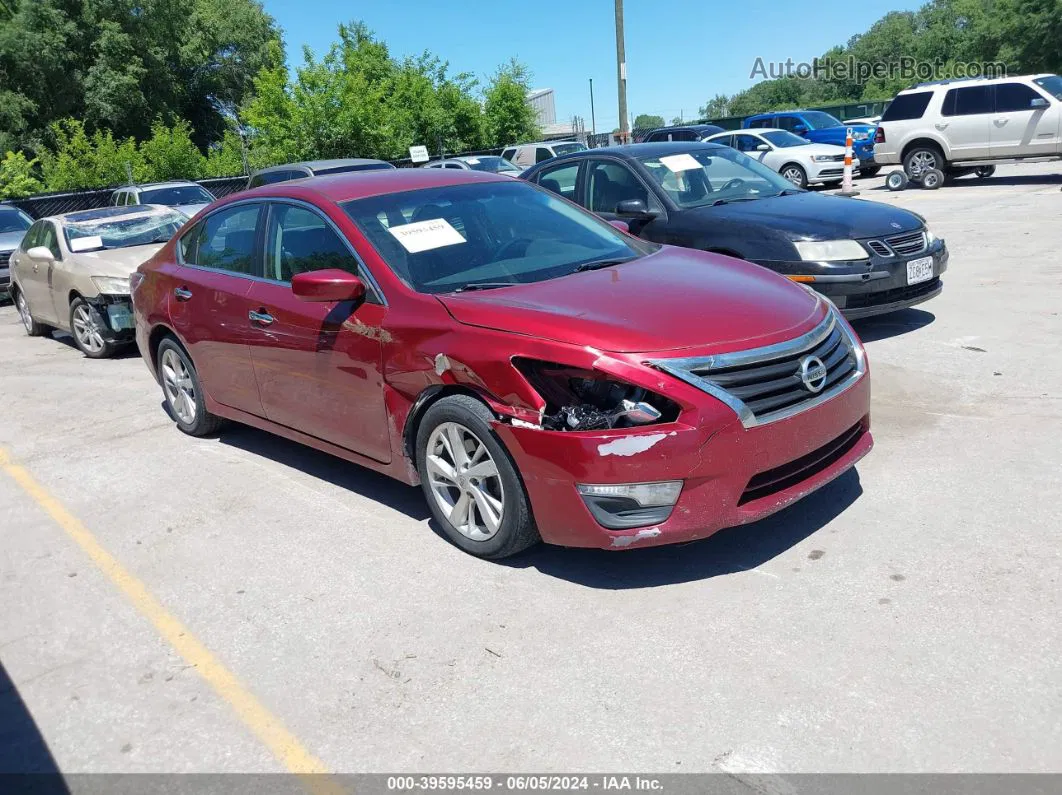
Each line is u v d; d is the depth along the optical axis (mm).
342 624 3602
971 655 2992
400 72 30969
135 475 5551
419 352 3971
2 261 14539
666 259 4625
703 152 8094
